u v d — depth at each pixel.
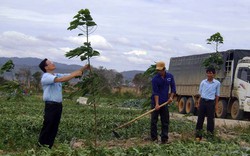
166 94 13.00
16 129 13.77
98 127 15.38
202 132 13.20
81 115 20.86
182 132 15.62
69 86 10.31
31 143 12.21
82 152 8.46
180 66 32.94
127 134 14.35
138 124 16.03
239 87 25.19
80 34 9.46
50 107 10.52
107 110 25.44
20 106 27.45
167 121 13.03
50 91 10.50
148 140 13.66
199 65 29.48
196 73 29.88
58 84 10.58
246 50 26.19
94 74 9.72
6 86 11.77
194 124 18.97
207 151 9.32
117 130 14.73
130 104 34.81
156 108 12.80
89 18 9.33
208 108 13.49
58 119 10.70
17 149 11.69
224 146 10.05
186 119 21.72
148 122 16.78
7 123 14.92
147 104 13.30
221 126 19.38
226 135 16.23
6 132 13.38
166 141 12.91
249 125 19.05
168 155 8.91
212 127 13.56
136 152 8.73
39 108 26.59
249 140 13.70
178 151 9.24
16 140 12.40
